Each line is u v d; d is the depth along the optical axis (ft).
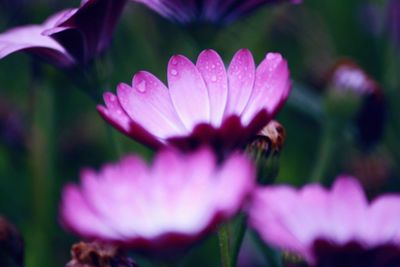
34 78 2.44
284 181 2.70
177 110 1.64
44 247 2.39
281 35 3.17
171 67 1.65
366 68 3.08
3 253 1.86
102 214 1.46
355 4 3.17
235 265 1.80
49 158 2.44
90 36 1.95
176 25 2.07
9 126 2.69
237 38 2.93
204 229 1.46
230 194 1.43
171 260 1.49
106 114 1.62
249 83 1.64
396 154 2.69
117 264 1.75
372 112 2.39
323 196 1.49
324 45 3.14
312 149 2.84
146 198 1.47
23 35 1.96
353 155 2.58
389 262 1.50
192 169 1.46
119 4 1.93
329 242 1.49
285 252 1.75
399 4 3.10
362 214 1.49
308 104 2.62
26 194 2.61
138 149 2.48
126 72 2.90
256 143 1.80
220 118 1.64
